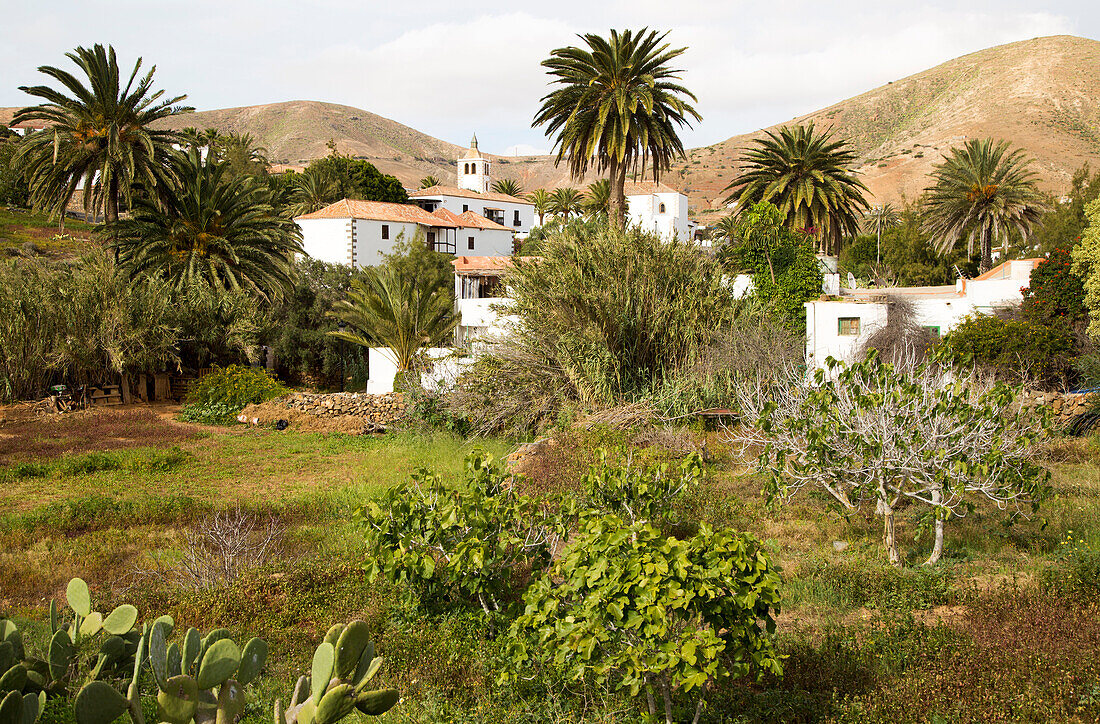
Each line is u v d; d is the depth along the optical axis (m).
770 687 6.98
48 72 31.78
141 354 30.86
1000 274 33.44
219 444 23.20
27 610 9.31
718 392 21.58
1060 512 12.63
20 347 28.20
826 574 9.91
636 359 23.52
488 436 23.11
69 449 21.44
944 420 10.80
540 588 6.73
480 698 6.82
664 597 5.66
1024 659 6.93
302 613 8.73
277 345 40.25
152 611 8.88
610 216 30.06
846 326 27.00
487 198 81.31
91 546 12.00
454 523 8.62
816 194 39.91
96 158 33.19
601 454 10.70
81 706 3.43
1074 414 19.62
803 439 11.63
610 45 31.23
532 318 23.95
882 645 7.55
